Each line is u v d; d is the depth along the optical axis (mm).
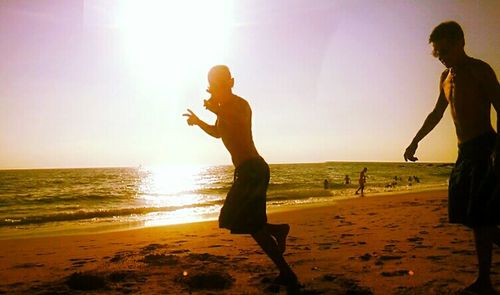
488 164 2574
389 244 5043
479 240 2680
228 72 3000
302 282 3238
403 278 3215
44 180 66500
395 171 84000
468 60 2645
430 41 2736
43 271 4285
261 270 3795
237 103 2996
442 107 3031
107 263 4562
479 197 2564
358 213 10836
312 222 8906
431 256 4070
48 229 11008
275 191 27203
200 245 5836
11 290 3361
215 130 3316
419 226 6941
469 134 2641
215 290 3123
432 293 2771
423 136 3115
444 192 22484
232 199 2996
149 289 3223
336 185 35844
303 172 78562
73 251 6035
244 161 2986
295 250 4902
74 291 3232
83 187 45906
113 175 96375
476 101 2602
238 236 6988
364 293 2830
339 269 3674
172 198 26922
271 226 3248
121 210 16641
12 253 6012
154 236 7789
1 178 74688
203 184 51031
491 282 2938
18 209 20891
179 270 3879
